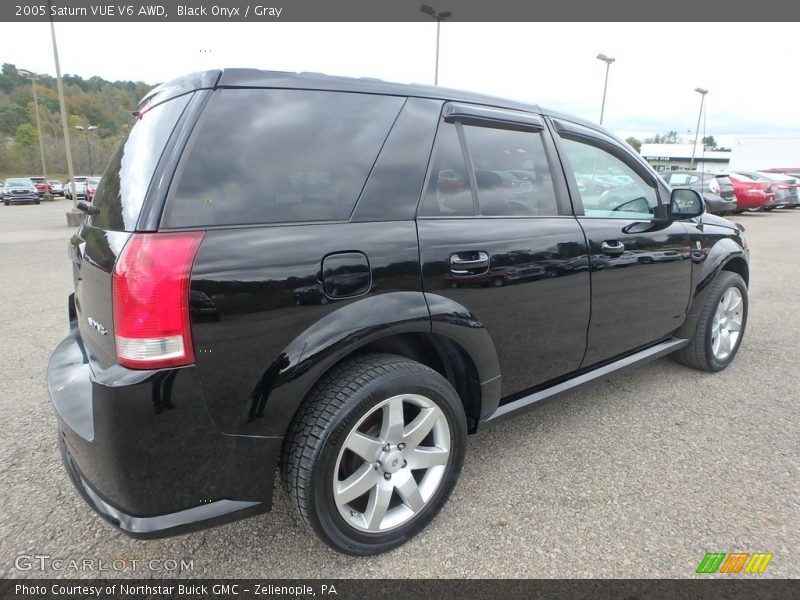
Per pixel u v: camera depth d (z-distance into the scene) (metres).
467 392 2.33
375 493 1.96
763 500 2.34
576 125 2.84
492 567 1.96
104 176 2.14
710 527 2.16
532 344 2.48
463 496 2.38
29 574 1.92
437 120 2.20
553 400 2.71
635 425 3.05
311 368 1.73
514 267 2.30
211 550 2.06
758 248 10.31
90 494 1.73
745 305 3.96
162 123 1.77
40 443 2.81
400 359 2.00
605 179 2.97
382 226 1.94
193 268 1.54
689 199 3.03
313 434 1.76
